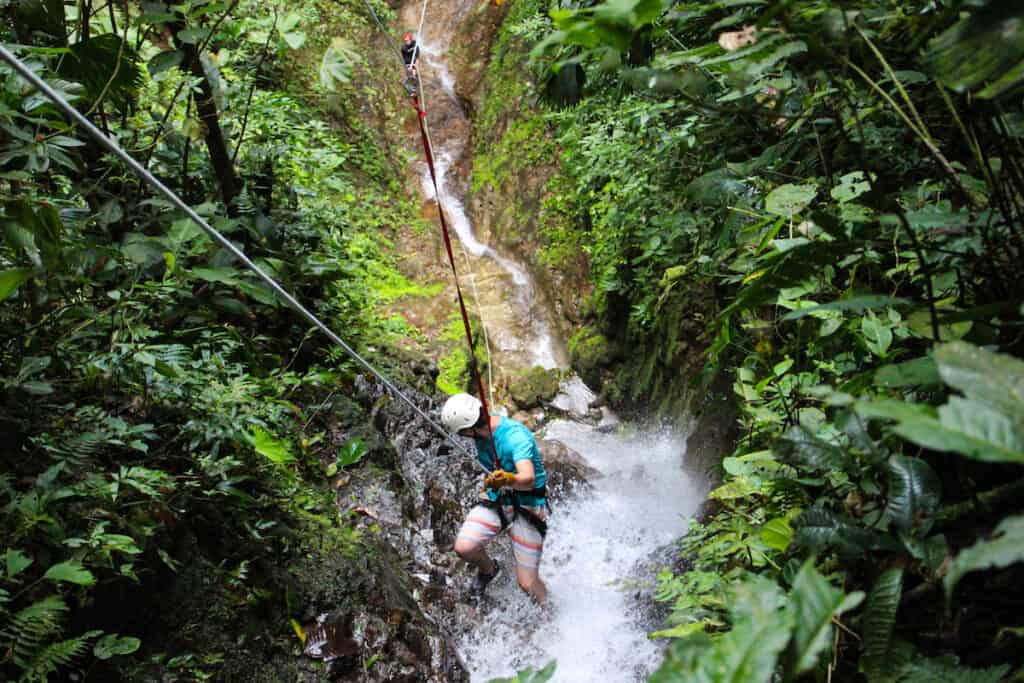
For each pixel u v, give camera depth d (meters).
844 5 1.61
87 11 4.04
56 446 3.05
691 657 1.00
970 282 1.87
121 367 3.44
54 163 4.02
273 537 3.79
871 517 1.83
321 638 3.55
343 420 5.17
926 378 1.47
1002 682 1.45
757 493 2.88
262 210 5.43
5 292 2.42
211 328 4.43
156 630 3.06
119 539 2.77
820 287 2.32
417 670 3.70
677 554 4.45
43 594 2.65
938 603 1.75
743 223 2.86
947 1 1.68
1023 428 0.94
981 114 1.62
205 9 4.39
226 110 5.49
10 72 2.93
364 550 4.11
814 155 2.56
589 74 2.67
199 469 3.65
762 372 3.45
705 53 1.68
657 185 5.17
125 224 4.38
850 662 1.85
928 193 2.13
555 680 4.08
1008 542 0.91
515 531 4.46
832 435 2.09
